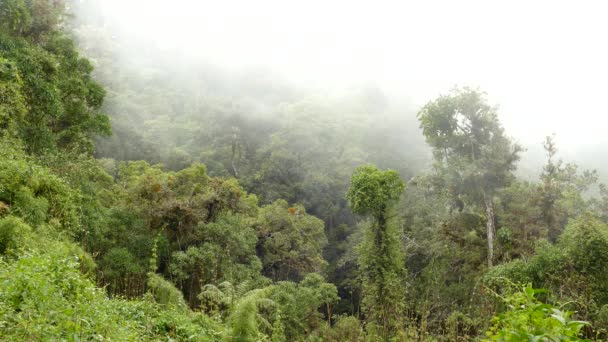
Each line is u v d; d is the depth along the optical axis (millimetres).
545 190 22250
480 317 7594
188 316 10266
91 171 18516
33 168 11672
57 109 16219
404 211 31906
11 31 16781
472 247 23062
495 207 23203
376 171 22766
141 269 17250
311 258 30922
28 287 4840
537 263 15312
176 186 25094
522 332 2316
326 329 10742
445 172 23547
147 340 6777
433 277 21500
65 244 10797
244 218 28609
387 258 21719
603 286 13781
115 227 18344
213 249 20656
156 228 20562
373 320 19047
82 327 4715
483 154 22938
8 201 10125
